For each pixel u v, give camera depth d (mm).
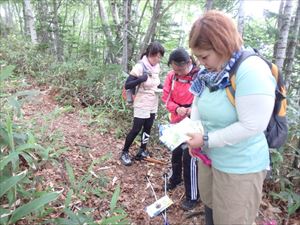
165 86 3082
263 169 1762
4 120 2941
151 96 3549
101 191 2896
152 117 3688
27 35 10414
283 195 2729
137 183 3281
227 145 1679
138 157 3771
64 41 8016
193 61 2898
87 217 2197
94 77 5426
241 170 1721
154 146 4207
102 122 4500
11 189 2115
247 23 7527
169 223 2711
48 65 6812
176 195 3119
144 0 11016
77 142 3840
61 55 7719
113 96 5020
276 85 1703
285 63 6418
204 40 1493
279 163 2828
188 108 2947
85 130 4234
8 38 9211
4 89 4957
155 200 3020
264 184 3012
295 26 6172
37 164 2842
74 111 4902
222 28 1477
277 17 6816
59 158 3221
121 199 2918
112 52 6348
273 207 2797
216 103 1677
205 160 1911
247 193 1746
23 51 7555
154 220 2727
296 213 2777
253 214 1828
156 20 6082
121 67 5582
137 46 6383
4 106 3285
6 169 2305
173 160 3098
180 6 12992
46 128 3646
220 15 1509
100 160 3480
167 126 2410
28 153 2775
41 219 2256
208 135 1702
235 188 1749
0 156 2322
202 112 1816
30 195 2271
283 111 1782
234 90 1586
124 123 4672
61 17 8852
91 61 6336
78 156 3477
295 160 2973
